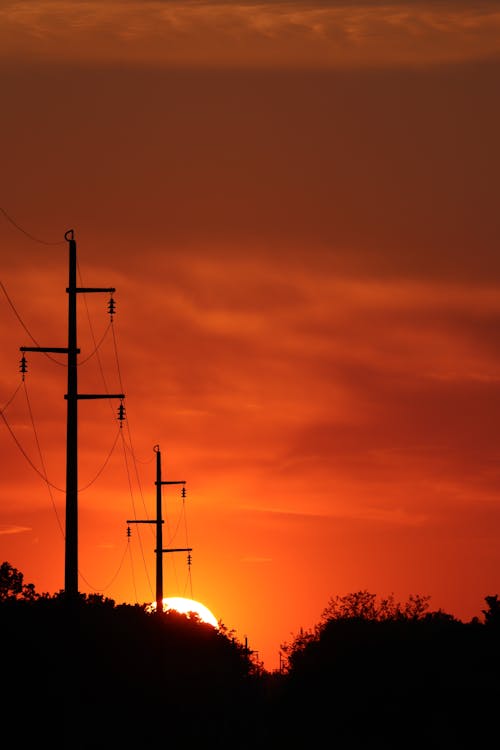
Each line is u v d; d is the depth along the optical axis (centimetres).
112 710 14738
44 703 12131
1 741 11869
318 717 15650
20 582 15750
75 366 10131
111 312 10331
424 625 15650
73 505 9862
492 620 15075
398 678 14875
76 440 10012
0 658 12344
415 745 14462
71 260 10306
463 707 14362
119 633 15900
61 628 12775
